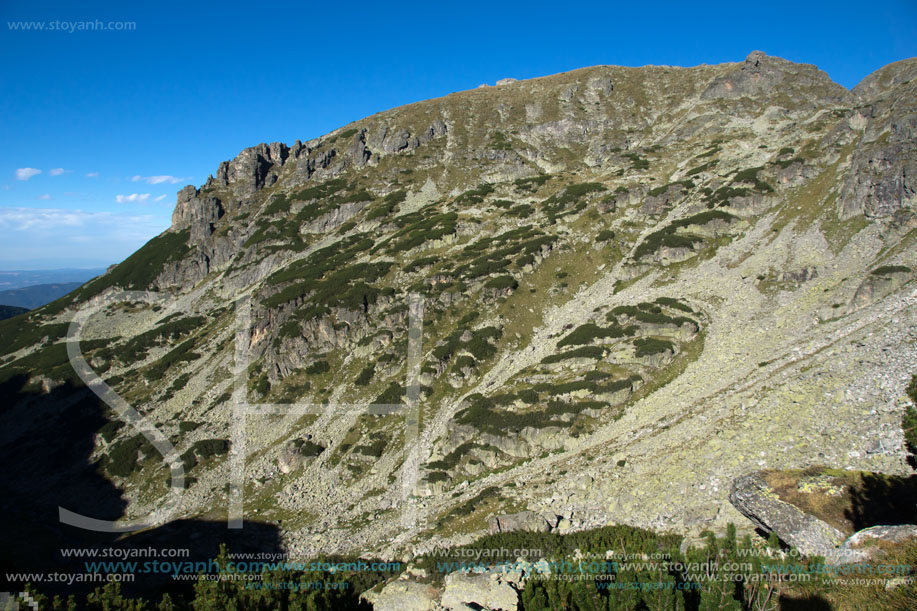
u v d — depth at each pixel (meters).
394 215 112.50
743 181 83.94
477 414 55.41
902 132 66.44
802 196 77.69
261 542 46.97
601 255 82.50
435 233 93.56
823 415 36.59
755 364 49.50
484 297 75.38
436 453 54.19
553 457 48.94
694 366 54.25
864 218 64.56
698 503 33.09
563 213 93.88
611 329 63.12
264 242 112.19
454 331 70.88
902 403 33.31
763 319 57.47
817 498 21.53
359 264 89.06
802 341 49.78
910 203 60.03
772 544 17.56
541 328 71.00
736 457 36.41
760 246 71.69
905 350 38.72
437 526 43.19
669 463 39.66
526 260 80.38
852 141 81.44
